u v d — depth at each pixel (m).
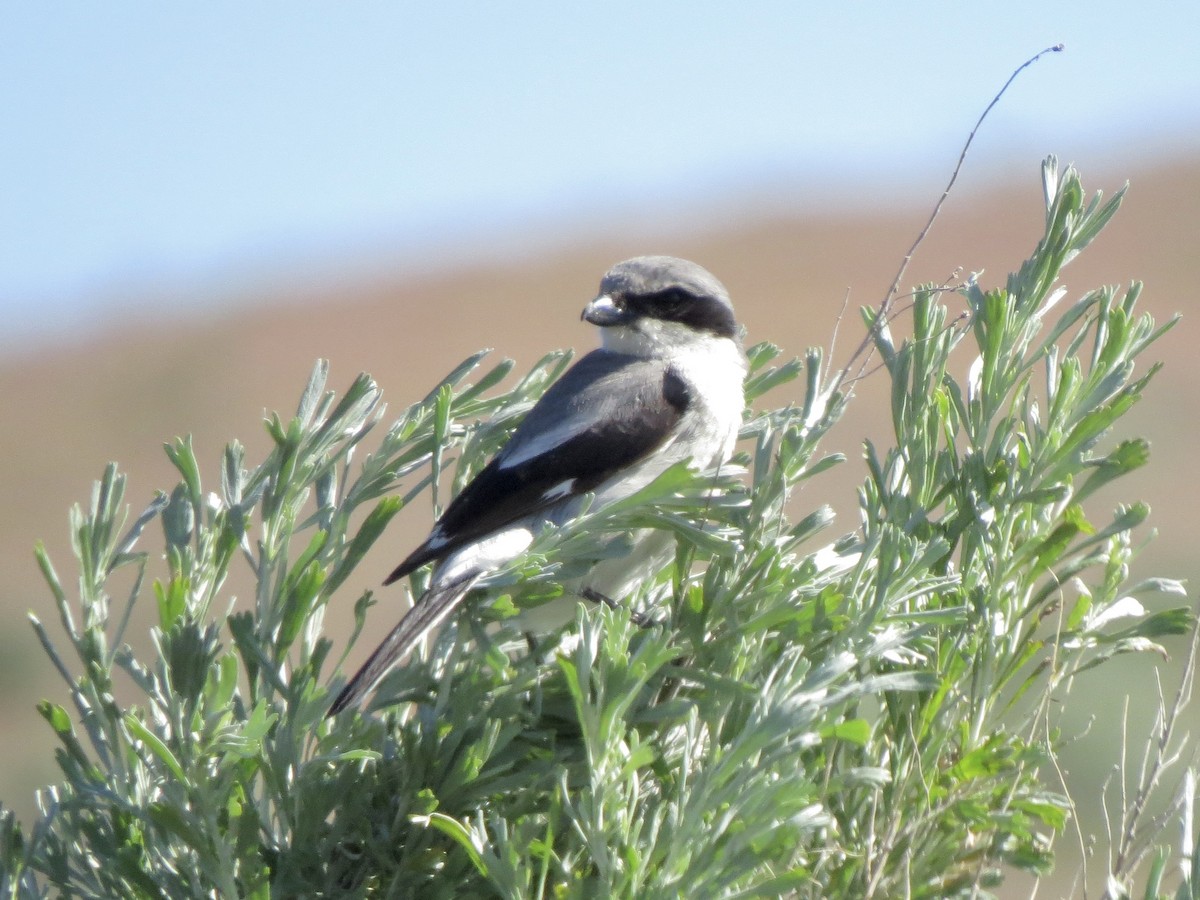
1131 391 5.91
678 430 9.16
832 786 5.05
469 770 5.32
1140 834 5.40
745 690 5.34
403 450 6.68
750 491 6.27
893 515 6.06
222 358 57.88
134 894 5.30
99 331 63.19
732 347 9.95
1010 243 64.19
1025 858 5.45
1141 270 50.50
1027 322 6.18
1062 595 5.90
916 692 5.68
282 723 5.46
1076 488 6.50
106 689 5.54
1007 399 6.61
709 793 4.68
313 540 5.81
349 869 5.47
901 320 8.15
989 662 5.78
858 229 68.75
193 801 5.00
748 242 69.44
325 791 5.38
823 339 49.34
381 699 5.88
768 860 4.68
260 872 5.08
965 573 5.90
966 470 5.99
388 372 55.94
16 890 5.20
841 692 4.79
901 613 5.56
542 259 72.38
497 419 7.12
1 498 40.06
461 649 6.05
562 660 4.88
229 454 6.33
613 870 4.69
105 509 5.93
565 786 4.89
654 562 7.85
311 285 69.88
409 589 8.04
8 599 28.50
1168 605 18.14
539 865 5.19
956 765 5.47
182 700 5.34
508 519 8.00
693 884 4.56
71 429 48.16
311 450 6.38
